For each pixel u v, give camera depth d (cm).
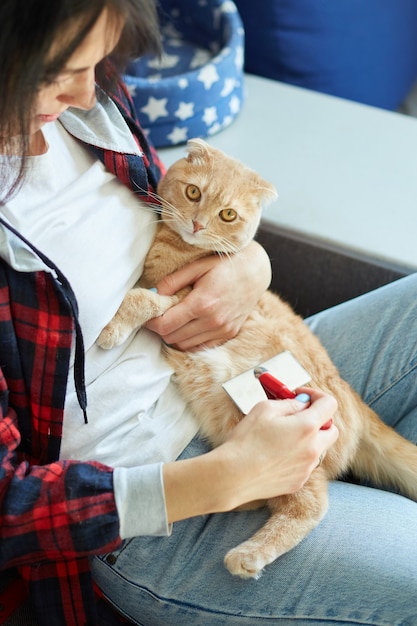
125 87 111
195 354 106
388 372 113
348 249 135
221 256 111
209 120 161
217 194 111
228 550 90
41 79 66
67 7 61
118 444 89
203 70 154
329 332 118
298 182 150
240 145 161
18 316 79
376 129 170
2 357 79
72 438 86
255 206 116
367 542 88
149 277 110
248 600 88
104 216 94
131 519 77
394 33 215
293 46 194
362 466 117
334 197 146
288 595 87
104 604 100
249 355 109
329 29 195
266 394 97
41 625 92
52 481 77
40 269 76
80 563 87
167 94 151
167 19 192
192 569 89
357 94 216
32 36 62
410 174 155
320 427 91
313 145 162
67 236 87
